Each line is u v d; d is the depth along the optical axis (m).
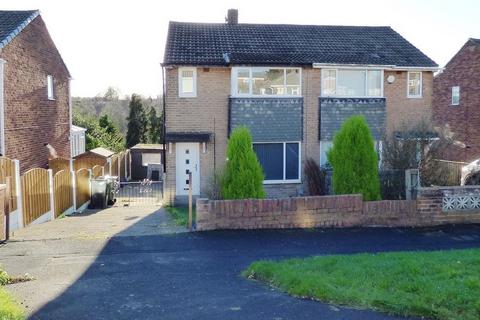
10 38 18.78
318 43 21.94
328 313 5.86
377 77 20.47
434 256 8.39
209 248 10.05
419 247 10.12
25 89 20.73
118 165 31.12
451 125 29.94
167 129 19.47
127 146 48.38
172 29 21.98
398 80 20.77
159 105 59.56
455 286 6.45
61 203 17.11
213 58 19.36
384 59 20.58
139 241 10.72
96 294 6.89
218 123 19.64
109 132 43.75
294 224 11.85
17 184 13.20
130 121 48.56
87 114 52.78
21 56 20.25
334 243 10.45
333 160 13.59
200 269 8.45
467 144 28.67
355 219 12.04
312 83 20.03
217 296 6.69
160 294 6.86
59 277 7.94
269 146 19.94
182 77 19.44
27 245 10.49
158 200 23.41
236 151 13.12
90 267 8.62
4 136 18.52
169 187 19.73
